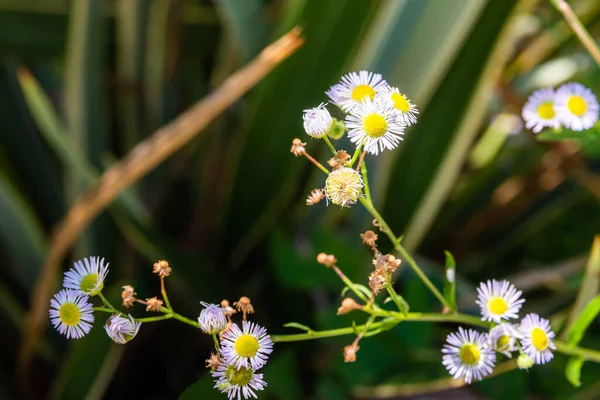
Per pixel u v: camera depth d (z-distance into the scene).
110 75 0.74
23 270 0.67
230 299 0.64
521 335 0.41
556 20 0.76
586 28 0.74
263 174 0.64
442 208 0.76
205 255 0.69
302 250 0.64
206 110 0.51
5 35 0.66
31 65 0.77
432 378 0.54
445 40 0.54
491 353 0.41
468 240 0.79
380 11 0.56
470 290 0.63
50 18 0.66
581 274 0.64
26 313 0.65
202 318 0.39
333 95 0.41
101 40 0.64
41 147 0.72
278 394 0.55
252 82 0.51
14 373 0.66
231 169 0.65
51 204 0.73
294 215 0.68
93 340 0.54
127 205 0.61
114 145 0.77
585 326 0.46
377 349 0.54
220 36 0.74
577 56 0.76
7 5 0.64
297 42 0.50
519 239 0.77
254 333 0.39
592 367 0.56
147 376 0.67
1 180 0.59
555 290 0.69
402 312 0.44
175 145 0.52
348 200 0.39
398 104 0.40
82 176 0.62
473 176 0.76
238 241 0.68
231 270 0.69
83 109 0.67
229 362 0.38
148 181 0.74
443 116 0.57
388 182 0.59
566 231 0.80
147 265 0.68
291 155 0.62
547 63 0.78
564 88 0.47
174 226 0.78
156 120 0.75
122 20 0.68
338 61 0.58
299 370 0.59
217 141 0.70
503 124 0.76
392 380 0.54
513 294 0.42
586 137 0.47
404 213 0.60
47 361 0.67
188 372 0.67
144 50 0.70
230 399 0.39
